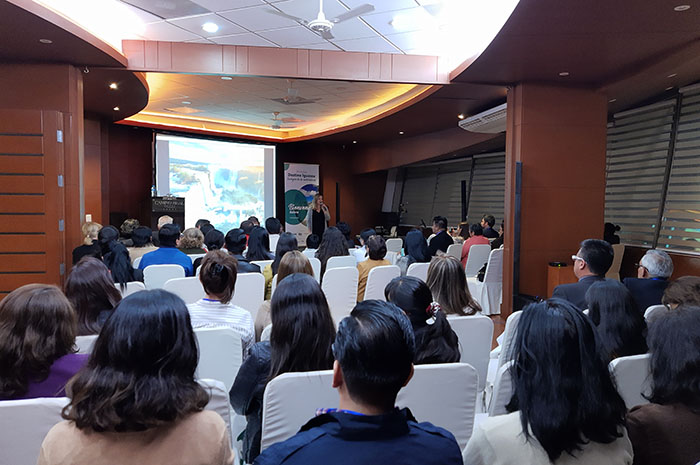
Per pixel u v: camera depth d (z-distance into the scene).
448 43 6.16
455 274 2.67
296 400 1.57
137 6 5.07
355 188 15.28
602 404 1.03
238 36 6.00
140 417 0.93
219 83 8.31
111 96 7.88
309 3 4.96
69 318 1.50
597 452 1.04
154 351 0.96
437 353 1.90
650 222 7.21
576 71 5.79
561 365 1.03
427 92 7.80
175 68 6.23
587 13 4.02
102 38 5.63
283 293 1.73
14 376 1.41
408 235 5.59
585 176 6.34
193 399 1.01
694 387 1.23
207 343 2.19
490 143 10.69
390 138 12.99
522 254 6.29
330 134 12.27
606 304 1.95
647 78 5.86
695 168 6.54
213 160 12.58
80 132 5.94
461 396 1.69
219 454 1.01
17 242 5.04
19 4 4.15
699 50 4.87
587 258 2.97
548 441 1.00
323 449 0.86
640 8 3.89
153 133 11.48
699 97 6.52
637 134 7.64
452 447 0.93
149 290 1.06
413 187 15.56
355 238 15.29
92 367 0.98
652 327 1.38
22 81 5.60
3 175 5.02
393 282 2.02
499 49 5.01
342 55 6.53
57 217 5.09
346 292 4.31
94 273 2.21
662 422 1.23
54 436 0.97
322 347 1.72
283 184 14.27
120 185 11.41
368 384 0.91
